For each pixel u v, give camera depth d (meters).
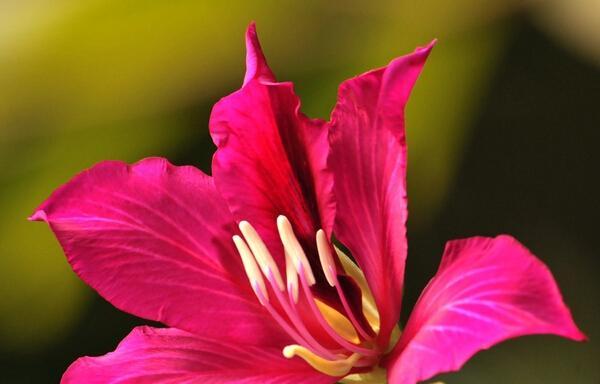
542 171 1.13
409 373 0.84
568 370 1.10
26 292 1.07
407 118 1.06
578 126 1.13
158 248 0.89
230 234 0.89
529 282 0.83
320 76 1.05
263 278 0.89
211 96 1.05
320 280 0.89
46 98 1.05
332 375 0.88
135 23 1.04
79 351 1.09
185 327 0.88
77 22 1.04
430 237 1.12
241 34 1.05
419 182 1.08
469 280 0.85
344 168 0.88
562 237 1.13
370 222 0.88
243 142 0.88
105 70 1.05
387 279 0.88
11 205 1.05
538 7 1.10
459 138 1.07
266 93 0.88
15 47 1.04
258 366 0.89
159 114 1.05
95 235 0.88
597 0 1.11
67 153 1.05
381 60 1.05
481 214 1.13
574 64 1.12
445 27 1.05
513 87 1.12
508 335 0.83
